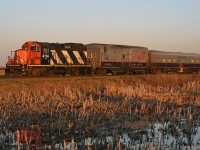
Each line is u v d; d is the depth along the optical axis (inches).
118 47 2378.2
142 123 844.6
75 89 1550.2
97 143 638.5
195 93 1593.3
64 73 1968.5
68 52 1979.6
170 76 2145.7
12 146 616.7
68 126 780.6
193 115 975.0
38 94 1322.6
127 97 1328.7
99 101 1152.8
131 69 2490.2
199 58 3250.5
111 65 2313.0
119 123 834.8
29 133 714.8
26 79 1493.6
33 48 1800.0
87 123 816.9
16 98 1216.8
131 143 651.5
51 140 663.8
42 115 908.6
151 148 604.7
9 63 1792.6
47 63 1850.4
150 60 2699.3
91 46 2177.7
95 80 1775.3
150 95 1400.1
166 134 735.7
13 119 848.9
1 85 1353.3
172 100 1296.8
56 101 1168.2
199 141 683.4
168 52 2955.2
